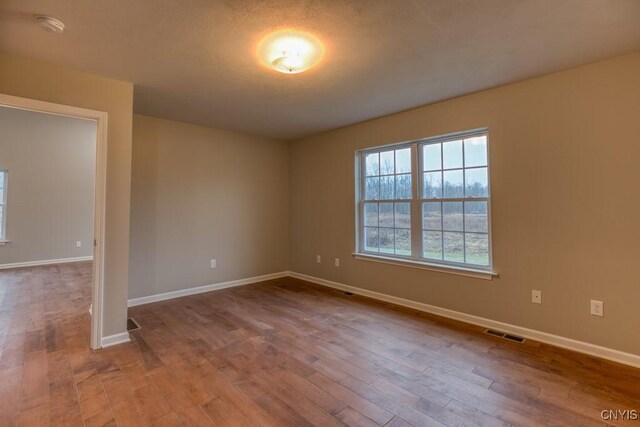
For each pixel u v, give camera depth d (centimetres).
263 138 521
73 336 293
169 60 250
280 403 194
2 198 612
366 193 442
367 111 380
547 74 278
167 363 243
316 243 505
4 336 293
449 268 343
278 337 292
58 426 173
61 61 250
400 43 226
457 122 335
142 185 396
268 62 254
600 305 253
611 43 227
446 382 217
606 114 250
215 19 197
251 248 507
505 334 298
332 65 260
